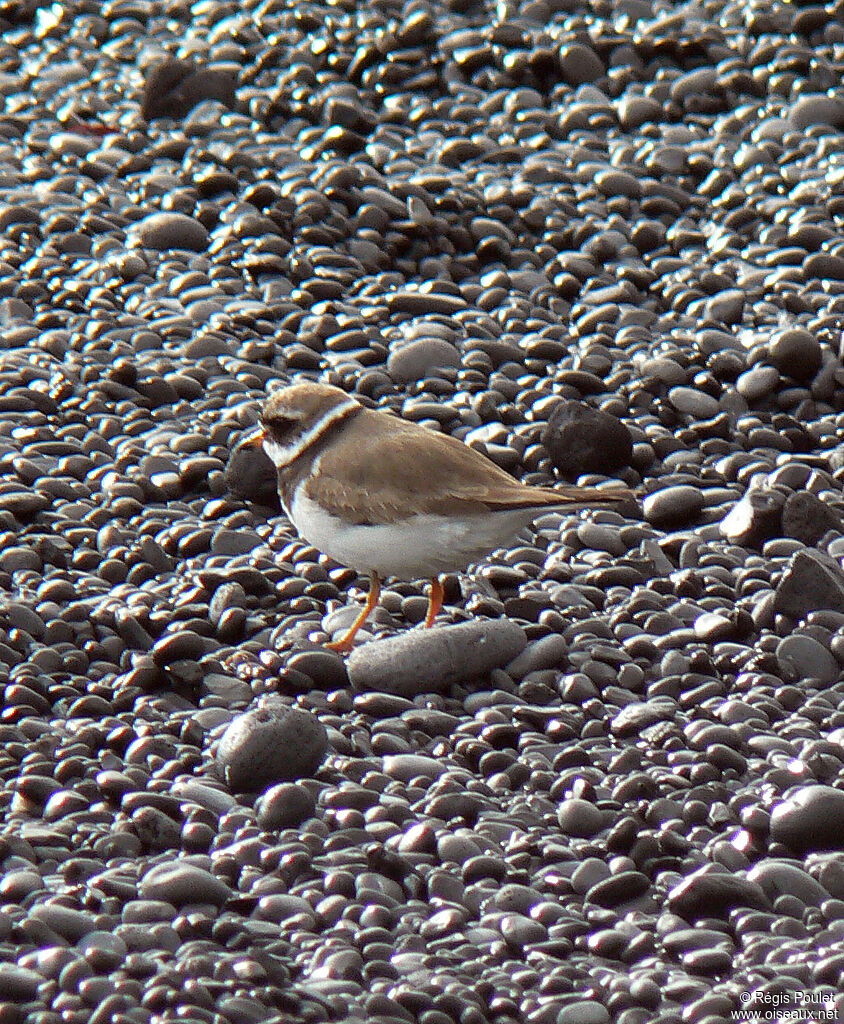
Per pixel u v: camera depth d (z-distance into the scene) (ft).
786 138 63.57
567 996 24.81
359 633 35.94
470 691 34.45
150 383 47.26
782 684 34.63
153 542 39.50
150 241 55.57
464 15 74.02
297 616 37.01
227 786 30.35
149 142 63.57
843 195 59.11
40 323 50.98
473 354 49.49
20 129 64.59
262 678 34.17
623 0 74.28
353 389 48.19
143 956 24.71
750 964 25.91
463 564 33.91
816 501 40.34
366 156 62.03
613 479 44.14
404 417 46.26
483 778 31.35
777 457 45.37
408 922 26.81
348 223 56.95
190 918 25.76
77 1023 23.21
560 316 53.16
